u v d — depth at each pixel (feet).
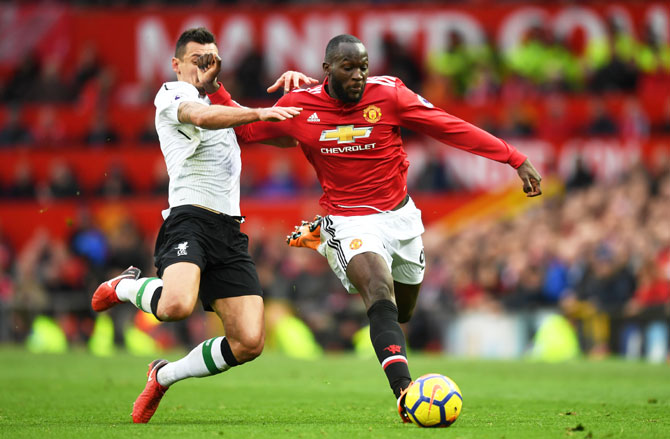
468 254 193.57
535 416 72.49
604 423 65.87
